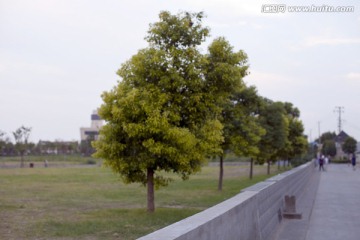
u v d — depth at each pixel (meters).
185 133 13.44
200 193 23.16
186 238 4.30
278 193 13.17
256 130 26.03
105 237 11.09
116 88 13.82
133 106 13.16
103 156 14.13
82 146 103.94
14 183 30.72
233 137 23.69
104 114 13.85
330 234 11.46
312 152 96.31
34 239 10.82
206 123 14.67
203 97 14.57
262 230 9.54
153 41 14.58
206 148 14.32
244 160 86.38
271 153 36.41
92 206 17.97
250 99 24.34
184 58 14.11
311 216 14.76
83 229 12.09
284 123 36.16
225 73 14.44
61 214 15.27
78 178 36.47
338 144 128.00
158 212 15.20
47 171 49.28
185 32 14.41
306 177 29.34
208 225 5.17
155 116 13.02
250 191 9.48
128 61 14.20
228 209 6.38
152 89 13.64
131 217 14.21
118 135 13.93
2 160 82.31
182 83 13.91
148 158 13.84
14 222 13.34
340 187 27.89
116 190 25.41
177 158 13.62
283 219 13.81
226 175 43.09
